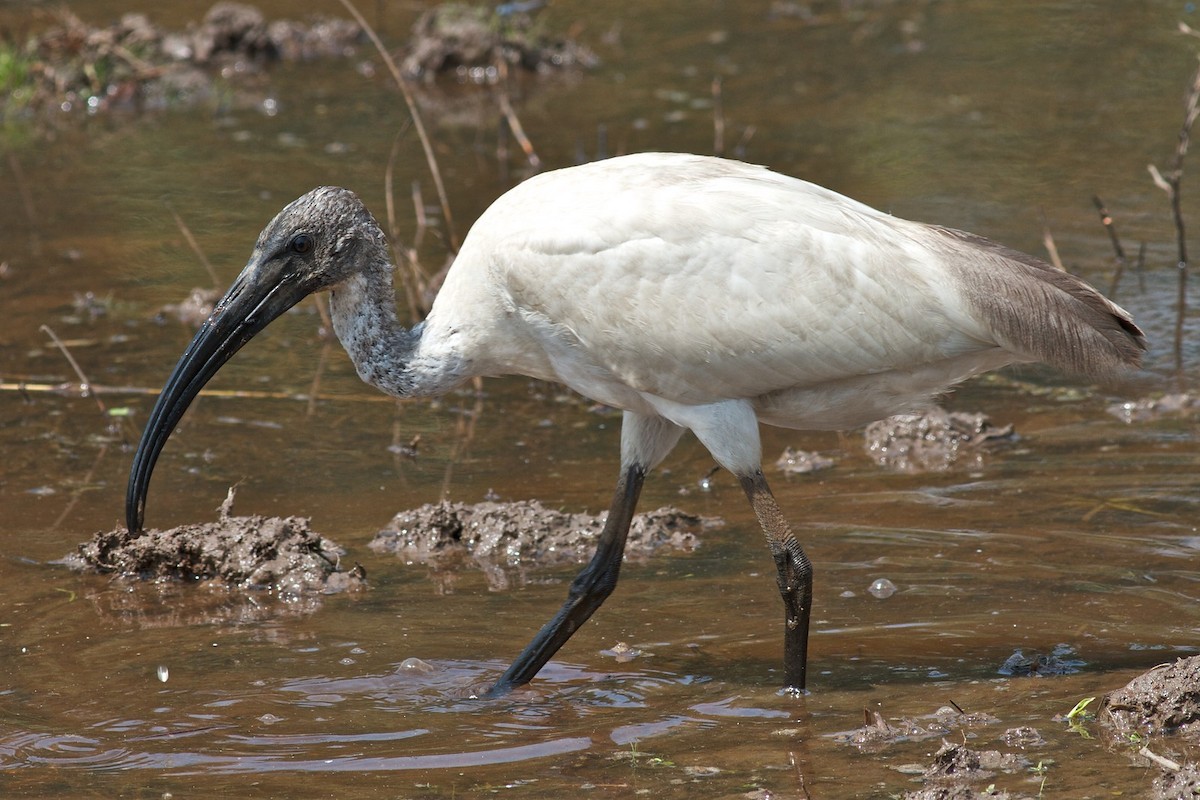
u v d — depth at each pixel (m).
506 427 14.12
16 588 11.04
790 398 9.67
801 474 12.91
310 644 10.12
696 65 24.73
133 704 9.23
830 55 24.92
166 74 24.66
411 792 8.03
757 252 9.27
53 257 17.89
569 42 25.20
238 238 18.16
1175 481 12.16
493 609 10.65
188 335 15.88
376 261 10.20
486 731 8.81
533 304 9.61
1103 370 9.27
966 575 10.79
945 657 9.59
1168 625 9.85
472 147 21.25
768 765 8.19
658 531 11.74
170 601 10.89
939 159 19.97
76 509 12.31
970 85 23.02
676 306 9.32
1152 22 25.44
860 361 9.35
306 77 24.81
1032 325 9.20
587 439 13.80
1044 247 17.11
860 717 8.80
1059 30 25.39
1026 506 11.89
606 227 9.39
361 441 13.78
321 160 20.84
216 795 8.04
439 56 24.64
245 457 13.39
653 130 21.47
